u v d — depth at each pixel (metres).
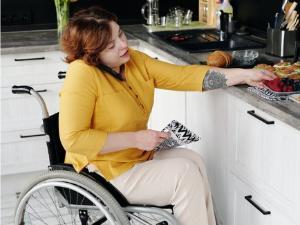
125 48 2.29
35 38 3.79
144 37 3.69
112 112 2.29
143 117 2.37
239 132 2.44
